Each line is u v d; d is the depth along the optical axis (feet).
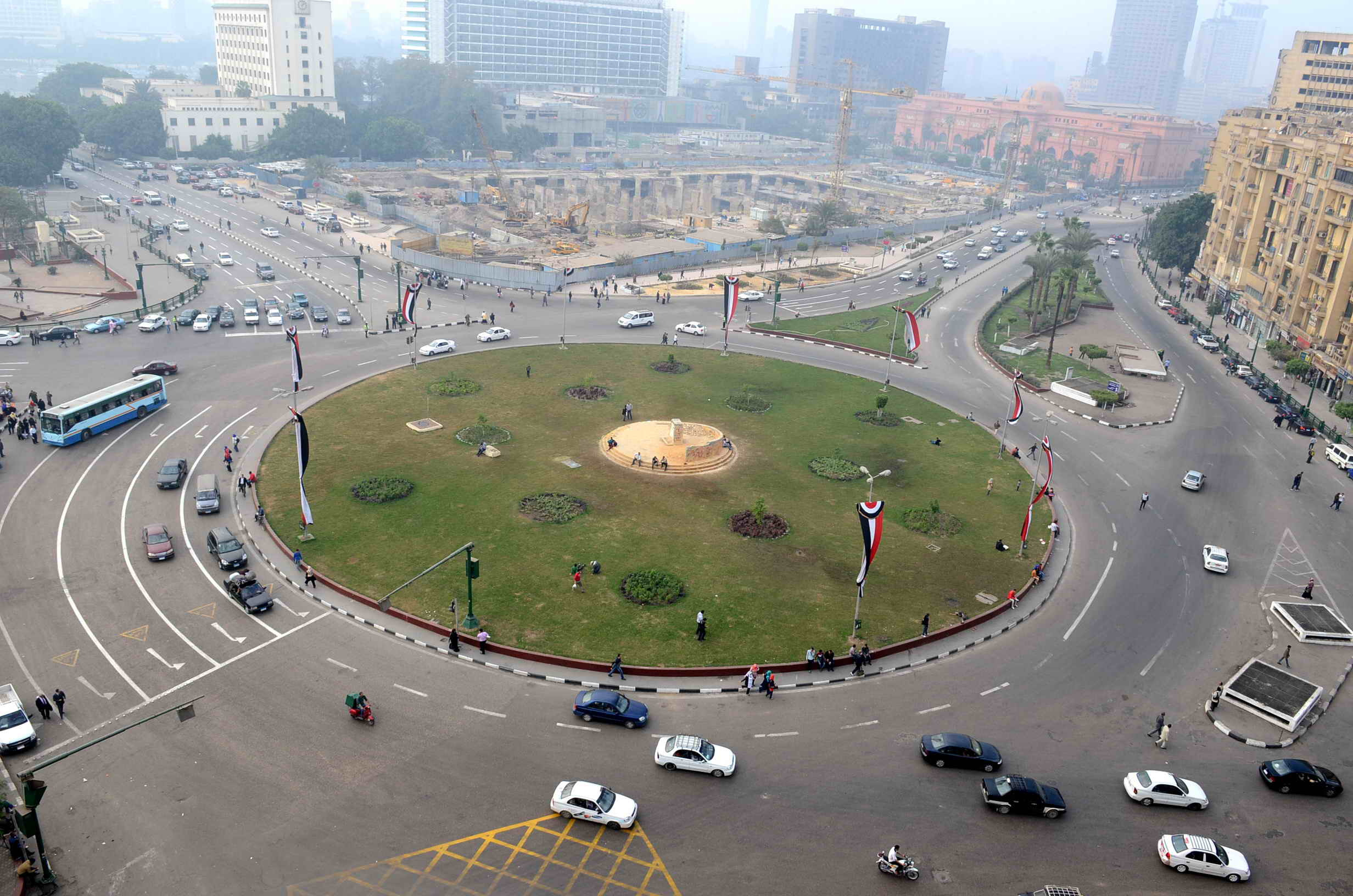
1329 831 170.50
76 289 507.71
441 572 242.37
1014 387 340.80
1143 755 188.44
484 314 493.77
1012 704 202.69
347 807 164.25
